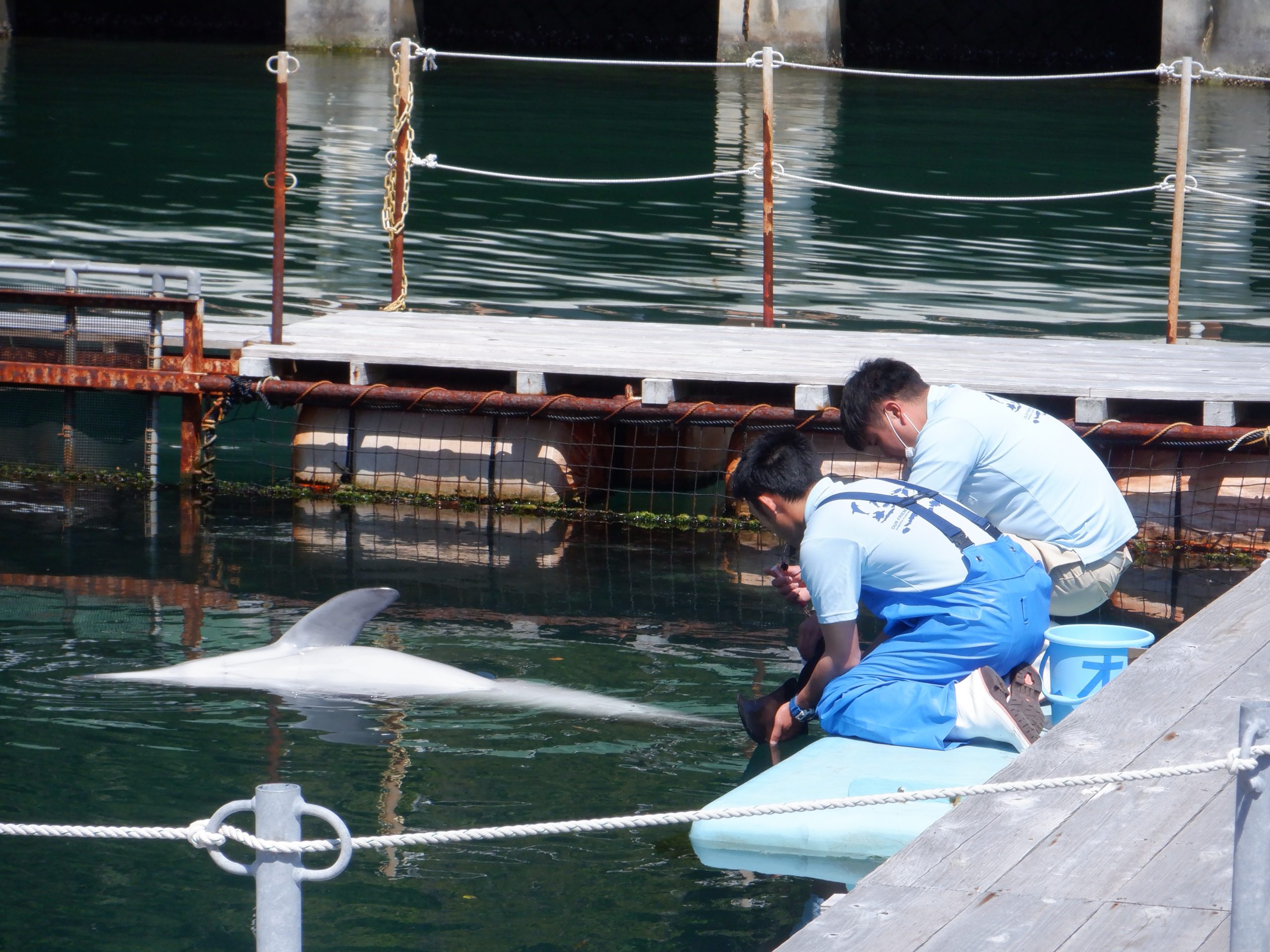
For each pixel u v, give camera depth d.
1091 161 46.88
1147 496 17.56
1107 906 7.32
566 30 82.69
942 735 10.47
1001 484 12.23
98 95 57.72
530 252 33.66
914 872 7.73
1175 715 9.79
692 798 10.35
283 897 6.30
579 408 18.59
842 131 53.06
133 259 31.27
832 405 18.12
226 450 21.64
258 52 75.06
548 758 11.05
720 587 15.93
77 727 11.51
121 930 8.49
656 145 49.09
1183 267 33.03
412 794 10.35
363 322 21.95
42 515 18.36
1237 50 65.94
